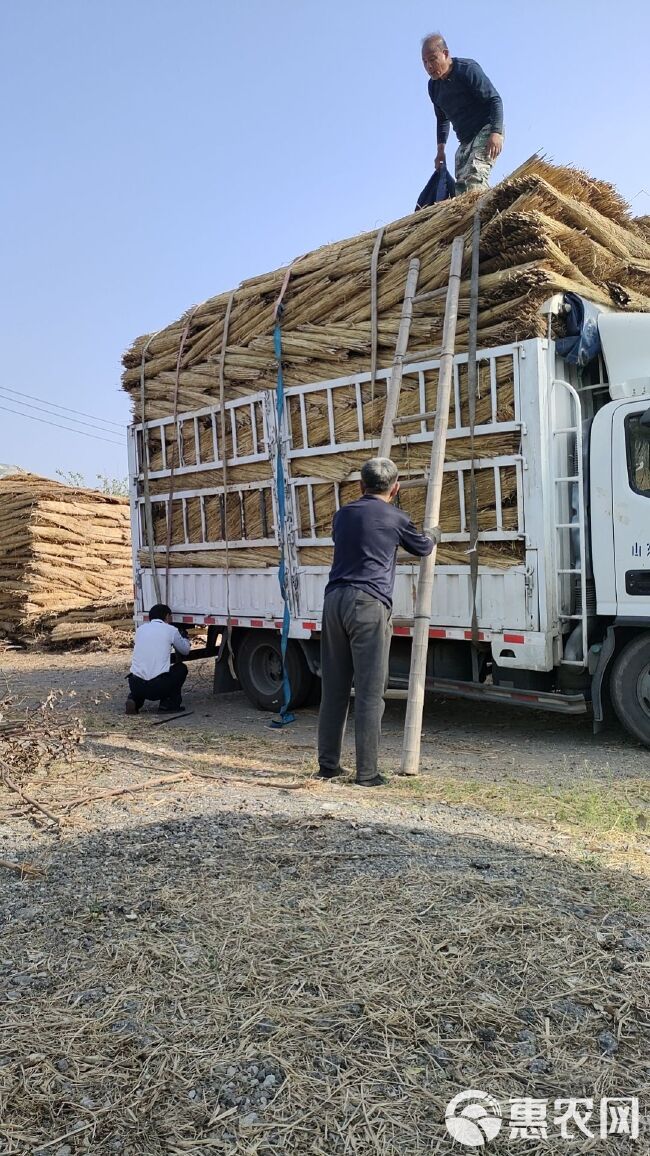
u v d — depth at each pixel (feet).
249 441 28.37
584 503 21.88
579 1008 9.12
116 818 15.80
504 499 21.88
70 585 54.39
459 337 22.54
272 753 22.71
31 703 32.55
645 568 21.03
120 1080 8.21
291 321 26.68
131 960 10.23
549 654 21.42
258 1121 7.67
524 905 11.28
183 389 30.71
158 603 32.63
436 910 11.13
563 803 16.98
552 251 20.98
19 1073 8.32
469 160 28.14
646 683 21.75
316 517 26.32
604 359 22.31
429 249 23.17
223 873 12.58
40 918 11.48
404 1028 8.80
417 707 20.31
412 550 20.08
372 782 18.66
